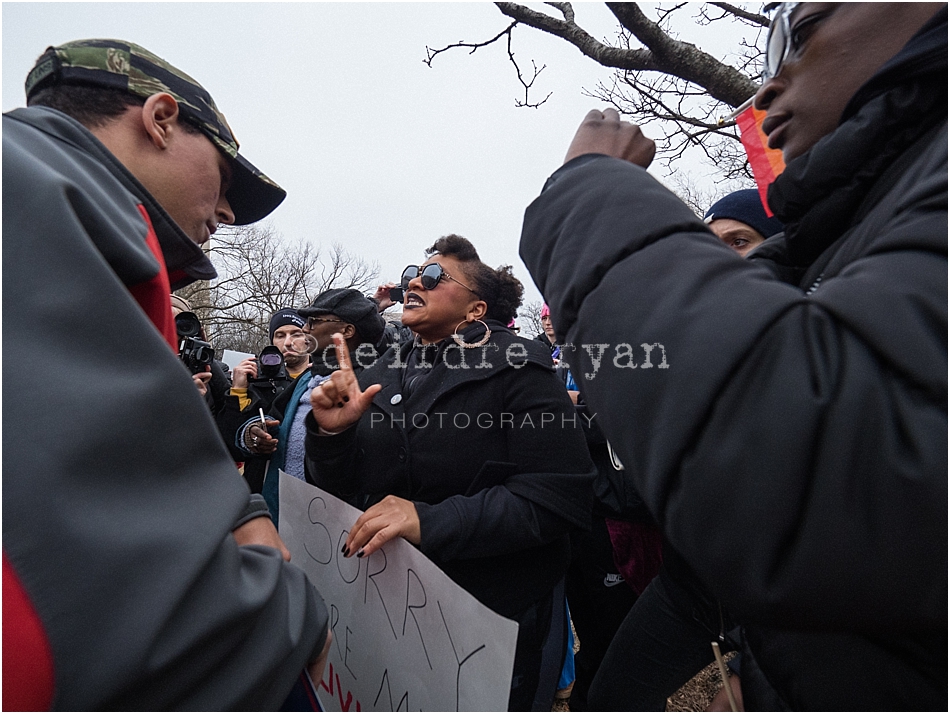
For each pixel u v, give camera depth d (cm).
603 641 210
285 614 73
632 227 64
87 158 78
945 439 40
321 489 155
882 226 57
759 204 209
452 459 146
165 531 58
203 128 104
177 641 56
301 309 258
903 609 43
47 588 50
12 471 52
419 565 116
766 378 49
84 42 96
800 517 46
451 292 160
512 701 138
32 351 56
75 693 51
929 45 56
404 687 121
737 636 96
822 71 73
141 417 59
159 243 91
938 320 43
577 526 139
